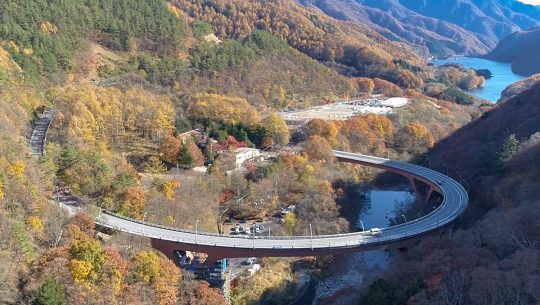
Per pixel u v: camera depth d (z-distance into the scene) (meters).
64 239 86.44
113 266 79.00
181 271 97.81
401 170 171.38
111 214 112.69
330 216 138.50
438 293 73.38
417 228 121.00
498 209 116.38
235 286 110.06
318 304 111.56
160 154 147.88
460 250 89.38
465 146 174.50
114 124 150.88
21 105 140.38
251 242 109.69
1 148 98.38
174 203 121.75
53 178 113.19
